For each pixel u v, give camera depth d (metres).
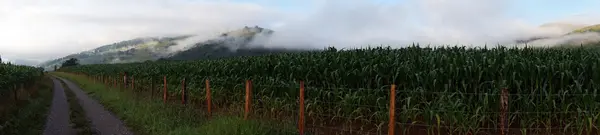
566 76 8.66
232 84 14.02
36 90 26.23
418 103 9.13
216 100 14.45
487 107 8.21
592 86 8.67
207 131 8.45
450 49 13.62
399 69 9.66
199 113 12.30
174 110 12.48
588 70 8.95
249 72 14.06
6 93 17.75
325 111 10.24
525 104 8.31
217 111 12.67
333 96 10.17
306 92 10.58
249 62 15.49
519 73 8.83
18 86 22.64
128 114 13.16
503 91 7.24
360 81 10.35
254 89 12.38
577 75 8.95
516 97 8.62
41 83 38.00
